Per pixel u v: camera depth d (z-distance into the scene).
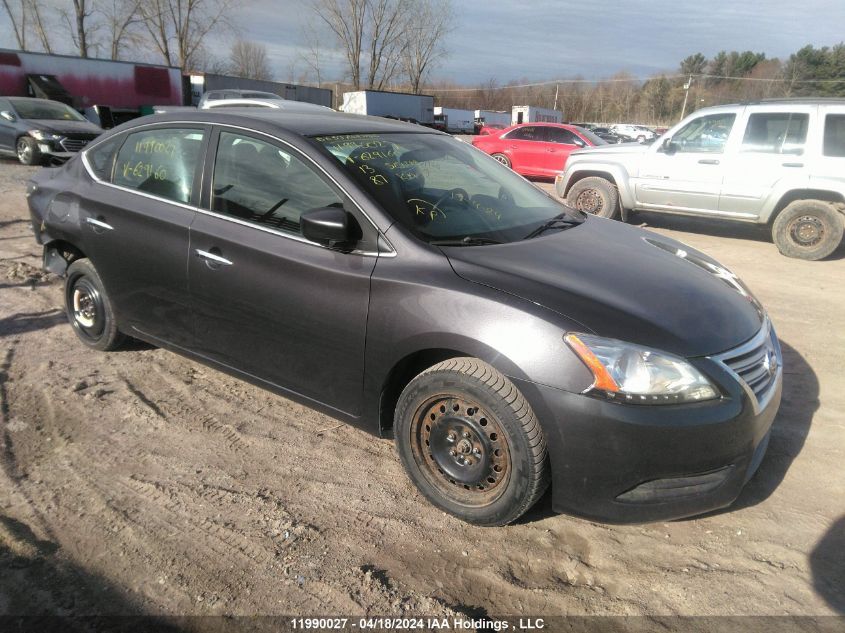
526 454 2.53
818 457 3.37
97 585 2.41
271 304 3.15
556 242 3.23
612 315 2.55
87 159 4.19
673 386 2.44
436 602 2.36
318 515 2.83
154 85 26.14
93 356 4.32
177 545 2.62
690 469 2.48
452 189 3.38
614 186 9.80
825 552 2.67
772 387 2.81
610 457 2.44
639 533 2.77
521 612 2.35
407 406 2.83
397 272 2.80
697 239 9.32
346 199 3.00
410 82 56.47
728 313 2.83
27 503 2.85
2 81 21.91
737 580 2.51
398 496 2.98
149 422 3.54
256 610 2.32
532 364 2.48
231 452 3.29
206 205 3.44
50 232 4.22
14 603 2.31
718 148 8.71
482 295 2.62
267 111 3.73
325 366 3.06
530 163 15.77
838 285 6.87
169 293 3.60
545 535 2.75
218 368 3.57
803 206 8.02
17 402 3.70
